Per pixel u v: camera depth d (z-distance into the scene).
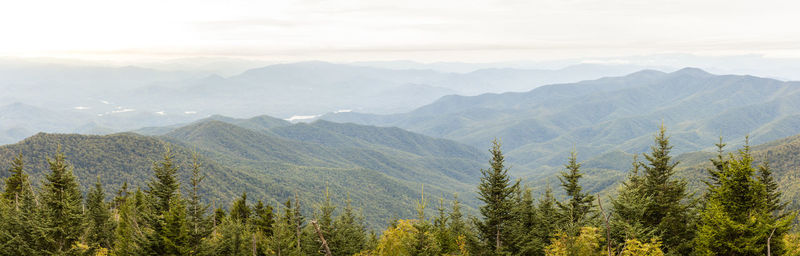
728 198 31.95
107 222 54.16
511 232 39.44
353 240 50.50
